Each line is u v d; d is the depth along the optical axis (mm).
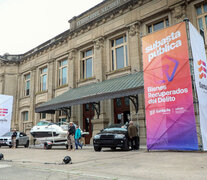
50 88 23266
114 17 18344
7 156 10109
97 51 19047
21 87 28000
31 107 25359
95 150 11367
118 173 5059
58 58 23406
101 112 17297
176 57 9648
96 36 19250
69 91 20203
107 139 10828
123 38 18078
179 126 9156
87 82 19766
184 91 9211
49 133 14969
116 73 17625
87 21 20719
